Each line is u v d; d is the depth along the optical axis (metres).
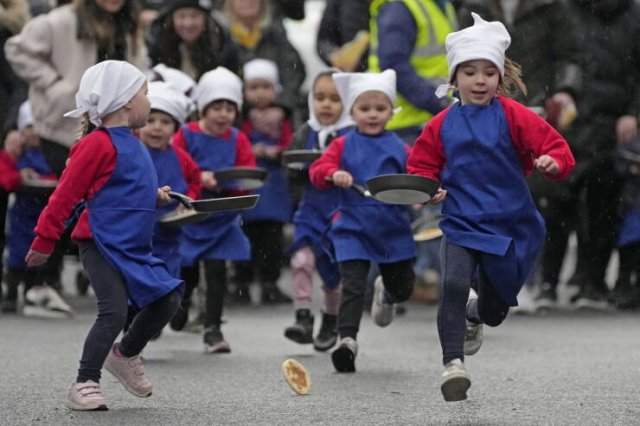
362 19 25.67
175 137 20.91
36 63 23.11
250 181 19.75
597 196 26.05
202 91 20.81
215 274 19.33
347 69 23.61
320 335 19.38
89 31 22.89
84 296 28.89
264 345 20.14
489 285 14.02
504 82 14.73
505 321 23.56
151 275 14.16
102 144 14.20
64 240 23.53
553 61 24.66
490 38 14.23
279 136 26.92
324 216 19.80
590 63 25.58
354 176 17.70
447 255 13.76
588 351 19.05
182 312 20.08
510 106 14.11
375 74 18.05
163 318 14.30
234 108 20.95
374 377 16.47
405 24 22.81
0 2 25.64
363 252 17.20
